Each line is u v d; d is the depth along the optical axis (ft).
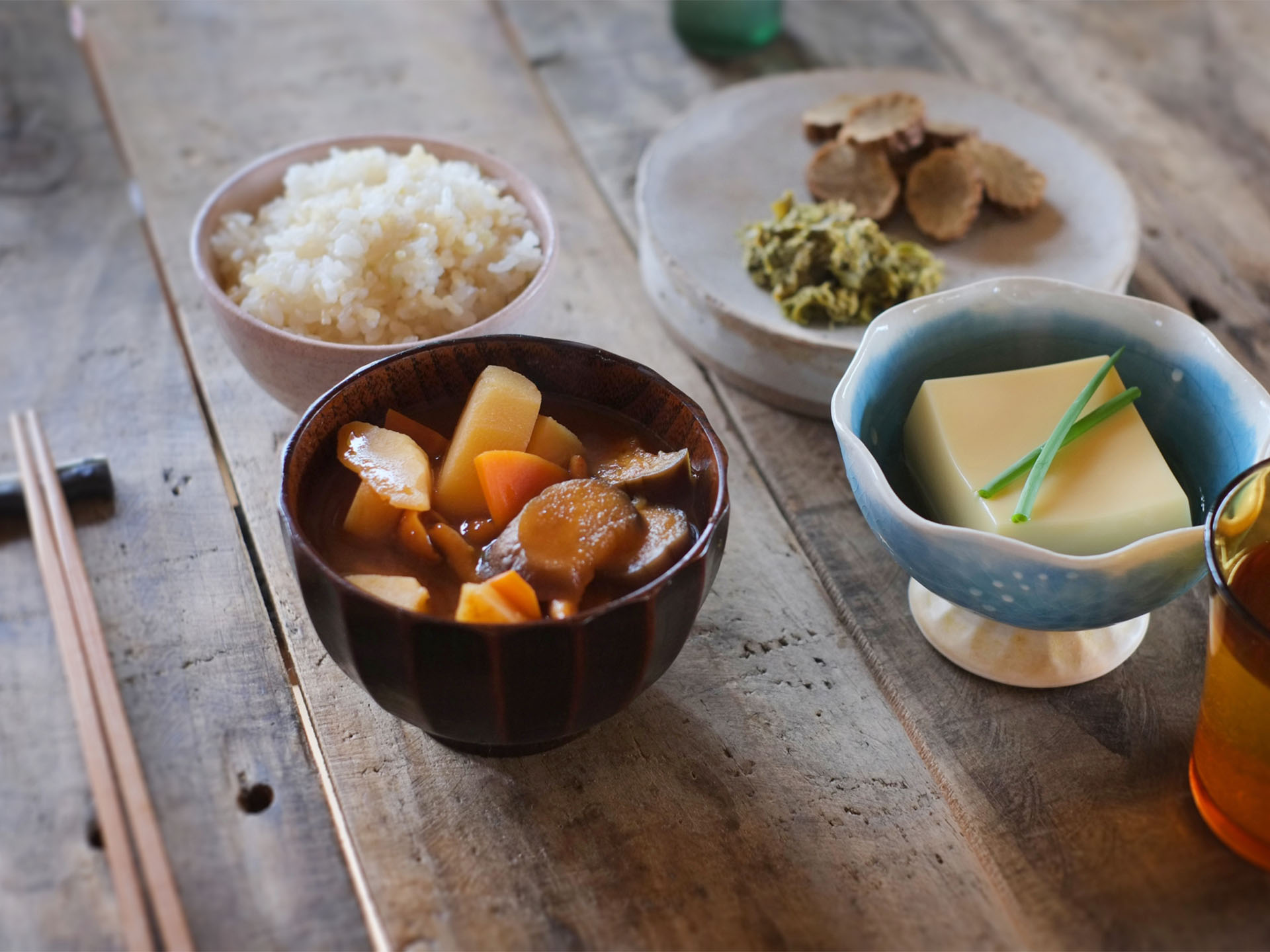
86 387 1.64
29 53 2.23
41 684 1.36
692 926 1.17
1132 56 2.23
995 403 1.35
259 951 1.15
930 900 1.19
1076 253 1.69
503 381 1.25
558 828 1.22
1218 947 1.14
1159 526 1.26
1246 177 1.96
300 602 1.40
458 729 1.16
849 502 1.51
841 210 1.64
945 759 1.27
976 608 1.23
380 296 1.48
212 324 1.72
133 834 1.21
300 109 2.11
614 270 1.81
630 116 2.09
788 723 1.31
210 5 2.37
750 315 1.55
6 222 1.89
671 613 1.12
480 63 2.23
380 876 1.19
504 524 1.20
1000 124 1.90
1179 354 1.34
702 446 1.22
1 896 1.20
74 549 1.41
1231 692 1.10
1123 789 1.25
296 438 1.19
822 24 2.32
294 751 1.28
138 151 2.02
